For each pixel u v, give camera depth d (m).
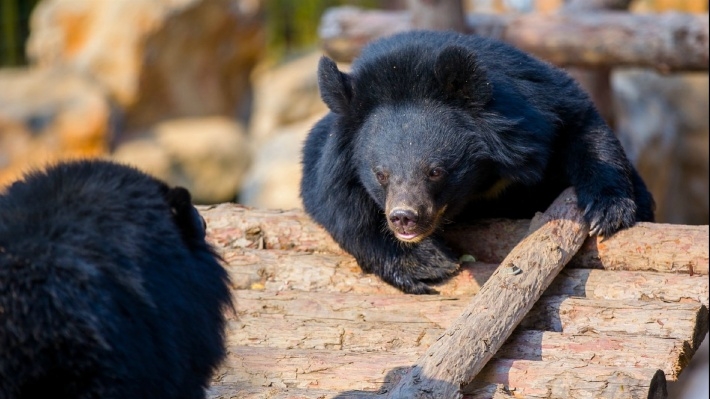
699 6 25.45
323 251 11.03
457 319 8.62
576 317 9.26
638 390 7.91
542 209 11.20
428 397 7.78
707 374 21.62
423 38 10.79
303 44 35.09
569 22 17.72
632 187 10.74
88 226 6.54
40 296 6.21
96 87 28.45
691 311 9.05
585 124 10.72
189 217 7.21
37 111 27.00
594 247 10.20
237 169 28.53
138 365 6.49
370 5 33.94
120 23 28.64
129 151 27.67
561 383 8.15
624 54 17.36
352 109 10.29
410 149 9.82
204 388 7.49
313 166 11.15
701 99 24.77
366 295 10.04
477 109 9.99
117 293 6.46
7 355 6.14
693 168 24.92
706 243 9.87
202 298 7.15
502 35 17.94
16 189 6.80
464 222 10.84
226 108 30.75
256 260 10.76
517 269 9.26
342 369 8.70
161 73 29.14
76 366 6.26
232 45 30.23
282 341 9.42
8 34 33.16
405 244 10.38
